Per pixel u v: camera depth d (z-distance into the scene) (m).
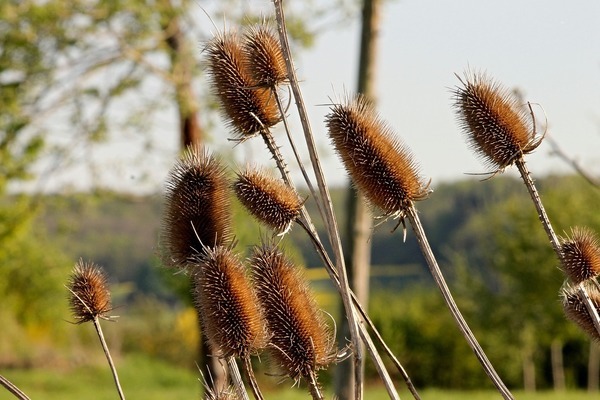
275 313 4.12
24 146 18.59
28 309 34.72
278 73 4.44
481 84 4.65
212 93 4.61
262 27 4.55
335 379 12.53
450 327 39.84
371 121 4.56
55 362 39.16
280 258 4.27
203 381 4.09
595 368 38.53
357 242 13.27
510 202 37.03
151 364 40.34
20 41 17.78
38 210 19.28
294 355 4.07
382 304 42.28
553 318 36.34
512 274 36.53
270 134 4.51
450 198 63.25
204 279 4.17
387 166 4.41
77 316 4.68
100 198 19.20
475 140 4.62
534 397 29.81
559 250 4.55
